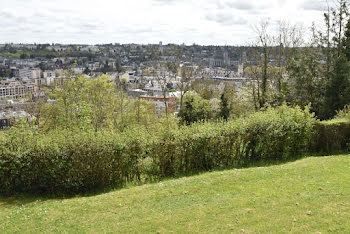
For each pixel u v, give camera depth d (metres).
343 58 21.42
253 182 9.09
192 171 11.34
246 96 32.06
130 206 7.96
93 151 9.91
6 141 10.38
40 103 29.19
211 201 7.89
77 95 26.75
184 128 11.60
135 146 10.46
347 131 13.54
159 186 9.25
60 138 10.21
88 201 8.50
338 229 6.14
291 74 24.88
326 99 21.91
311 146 13.66
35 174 9.98
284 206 7.30
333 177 9.15
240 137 12.04
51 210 8.02
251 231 6.28
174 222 6.91
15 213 8.04
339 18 23.52
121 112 36.94
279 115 13.51
